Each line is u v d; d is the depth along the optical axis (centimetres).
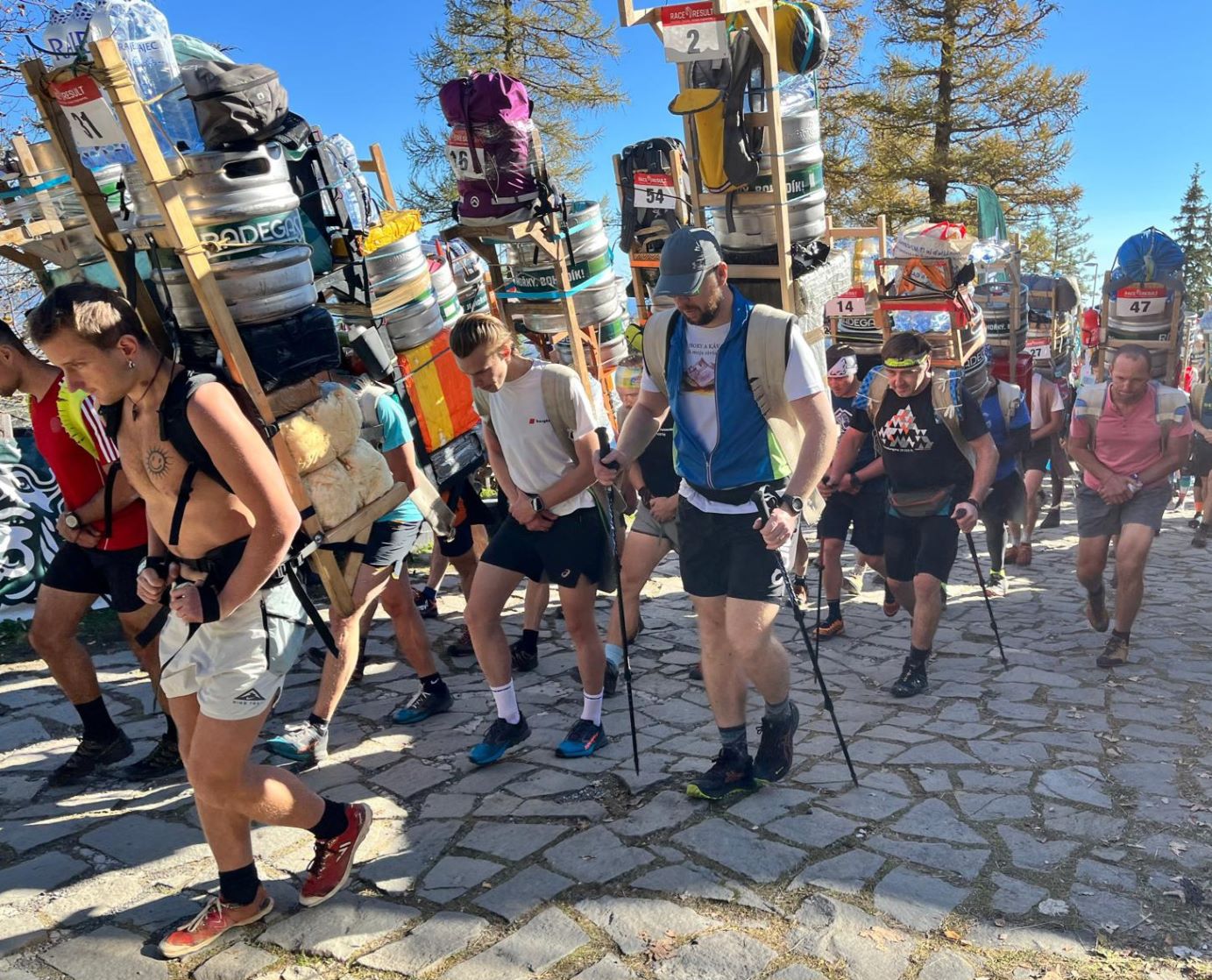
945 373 485
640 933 280
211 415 242
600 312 645
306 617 280
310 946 280
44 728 457
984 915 283
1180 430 513
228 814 277
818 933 277
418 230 538
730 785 361
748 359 329
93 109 330
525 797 372
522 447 399
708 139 446
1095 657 541
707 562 353
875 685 503
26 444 632
